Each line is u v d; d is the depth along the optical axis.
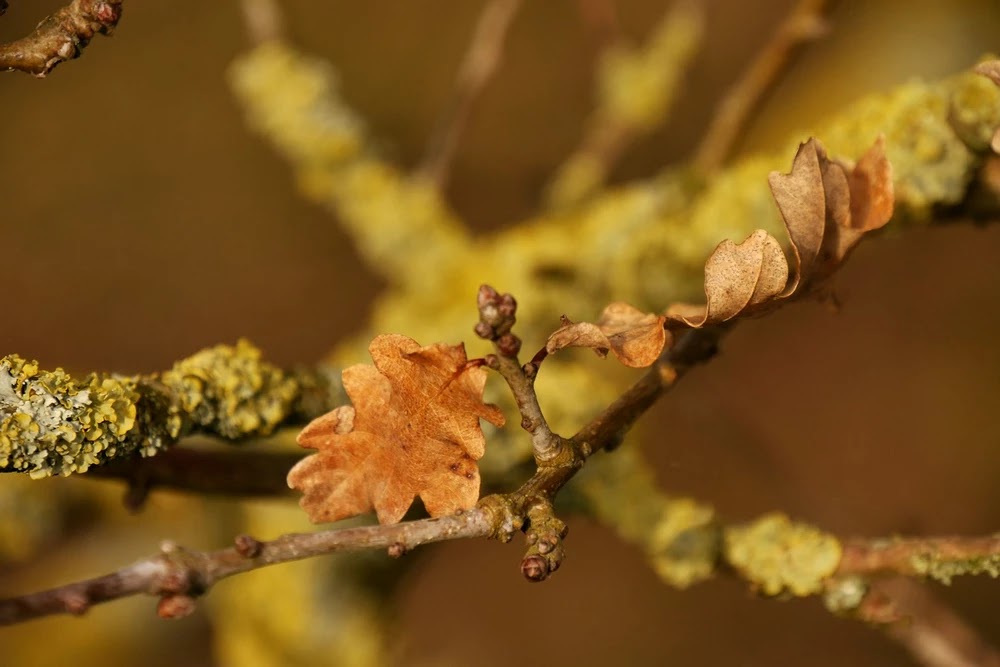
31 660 1.23
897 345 1.89
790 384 1.87
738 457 1.22
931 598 0.90
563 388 0.81
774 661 1.83
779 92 1.49
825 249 0.68
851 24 1.53
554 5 1.95
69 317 1.88
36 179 1.92
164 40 1.96
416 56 1.96
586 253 0.93
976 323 1.88
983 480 1.78
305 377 0.71
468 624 1.83
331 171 1.01
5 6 0.66
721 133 0.95
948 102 0.73
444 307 0.99
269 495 0.75
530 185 1.92
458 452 0.66
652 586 1.88
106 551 1.09
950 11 1.49
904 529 0.98
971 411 1.83
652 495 0.77
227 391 0.70
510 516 0.66
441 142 1.05
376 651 0.96
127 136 1.96
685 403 1.14
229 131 1.98
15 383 0.66
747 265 0.66
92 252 1.92
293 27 1.92
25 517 0.99
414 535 0.65
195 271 1.95
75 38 0.66
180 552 0.65
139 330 1.91
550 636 1.84
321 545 0.65
